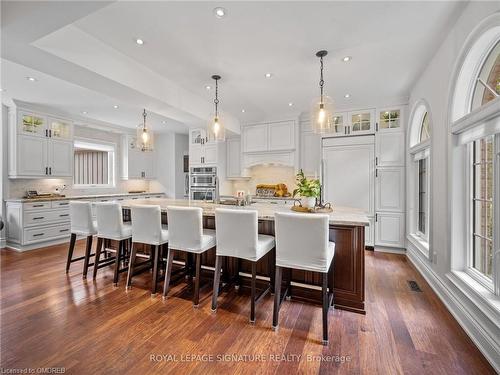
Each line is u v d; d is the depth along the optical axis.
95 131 5.96
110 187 6.30
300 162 5.07
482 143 2.15
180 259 3.21
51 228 4.62
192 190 5.84
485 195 2.10
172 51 2.65
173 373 1.58
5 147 4.40
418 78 3.36
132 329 2.03
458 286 2.15
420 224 3.76
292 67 3.01
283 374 1.58
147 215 2.69
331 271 2.39
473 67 2.13
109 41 2.48
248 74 3.21
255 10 2.02
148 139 3.87
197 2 1.93
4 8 1.68
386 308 2.38
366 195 4.39
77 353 1.75
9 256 3.96
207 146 5.71
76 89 3.72
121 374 1.57
